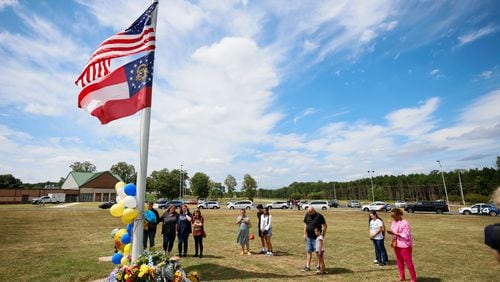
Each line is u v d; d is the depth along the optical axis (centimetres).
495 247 216
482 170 7069
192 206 5694
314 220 815
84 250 1116
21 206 5150
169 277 545
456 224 2250
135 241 635
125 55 697
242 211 1094
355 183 11431
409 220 2650
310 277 746
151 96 706
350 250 1145
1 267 839
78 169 11562
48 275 755
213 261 933
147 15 738
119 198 672
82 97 671
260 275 763
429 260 949
